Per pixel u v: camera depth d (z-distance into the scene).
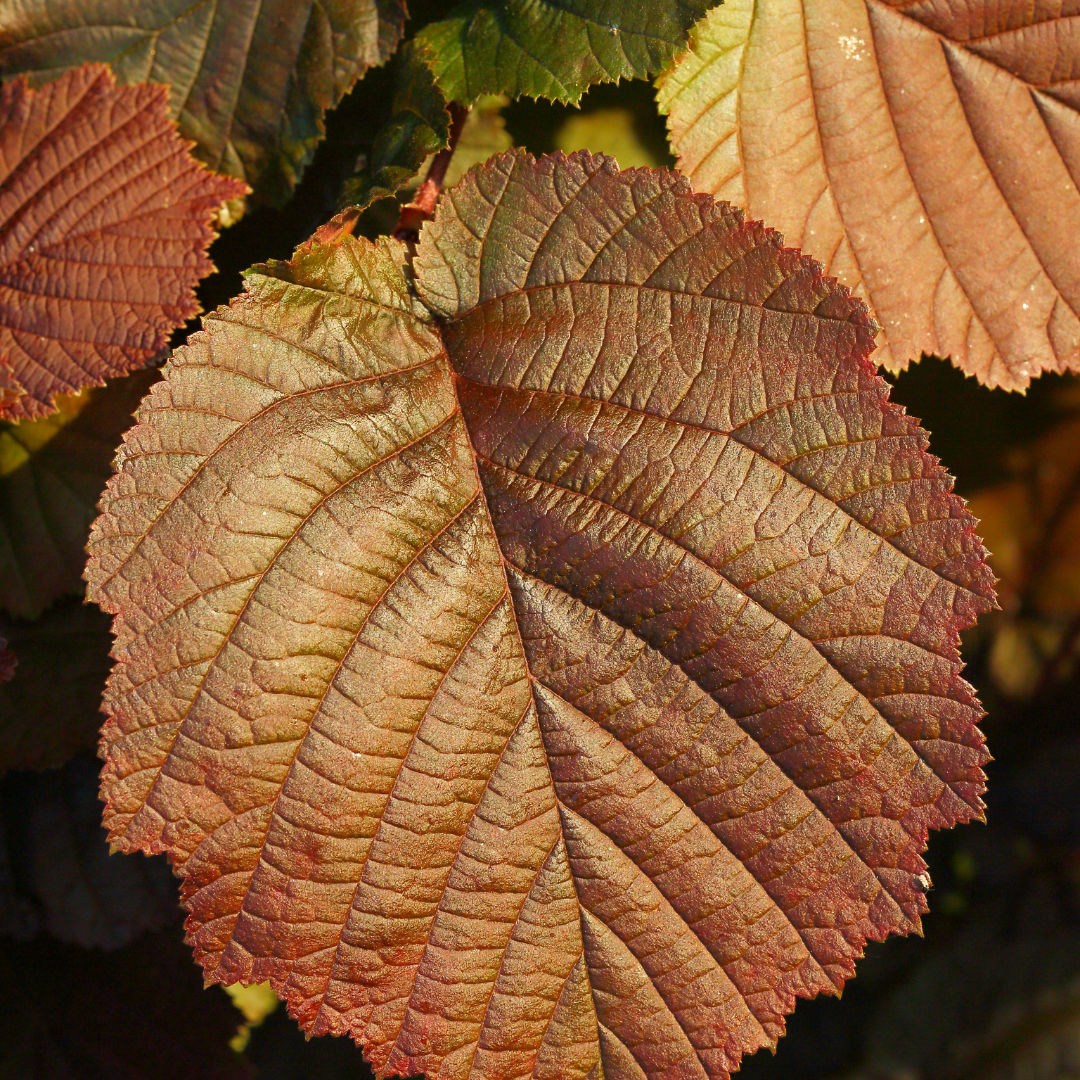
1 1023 0.66
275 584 0.61
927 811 0.62
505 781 0.62
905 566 0.62
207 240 0.62
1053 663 0.72
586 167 0.62
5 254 0.62
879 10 0.63
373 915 0.62
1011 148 0.64
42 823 0.65
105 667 0.64
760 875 0.62
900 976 0.84
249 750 0.61
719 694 0.62
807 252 0.64
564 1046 0.62
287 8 0.63
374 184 0.62
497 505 0.62
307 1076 0.70
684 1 0.62
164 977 0.66
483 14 0.63
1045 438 0.69
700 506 0.62
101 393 0.64
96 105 0.62
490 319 0.62
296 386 0.62
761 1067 0.82
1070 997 0.79
